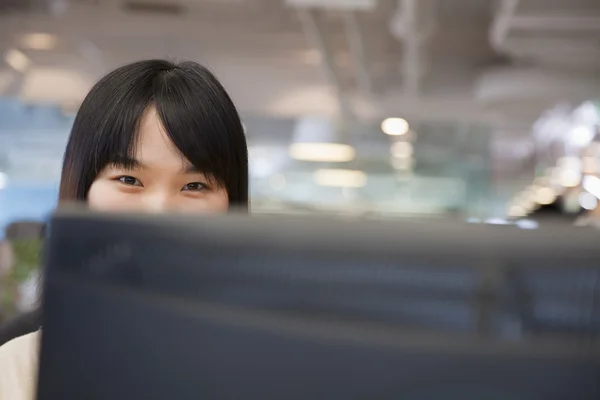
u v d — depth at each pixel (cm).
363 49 713
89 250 45
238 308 42
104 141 91
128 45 741
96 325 44
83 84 816
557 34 620
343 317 41
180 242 43
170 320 43
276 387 41
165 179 92
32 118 865
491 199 1295
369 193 1310
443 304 40
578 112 857
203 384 42
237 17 653
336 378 41
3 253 378
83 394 44
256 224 42
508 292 39
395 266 40
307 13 592
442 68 812
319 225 42
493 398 39
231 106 98
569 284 39
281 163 1163
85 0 629
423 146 1091
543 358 39
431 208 1329
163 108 90
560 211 332
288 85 855
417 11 571
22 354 81
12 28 695
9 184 904
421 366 40
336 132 1007
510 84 768
